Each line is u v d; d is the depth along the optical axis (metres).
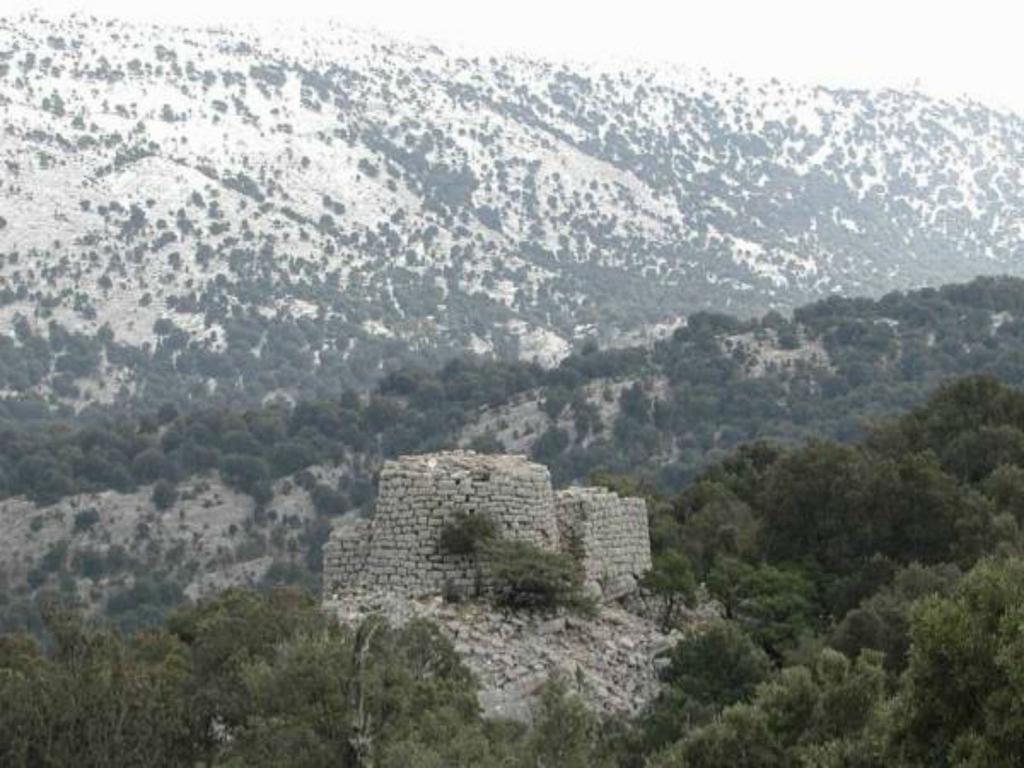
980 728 45.75
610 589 76.94
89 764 60.25
